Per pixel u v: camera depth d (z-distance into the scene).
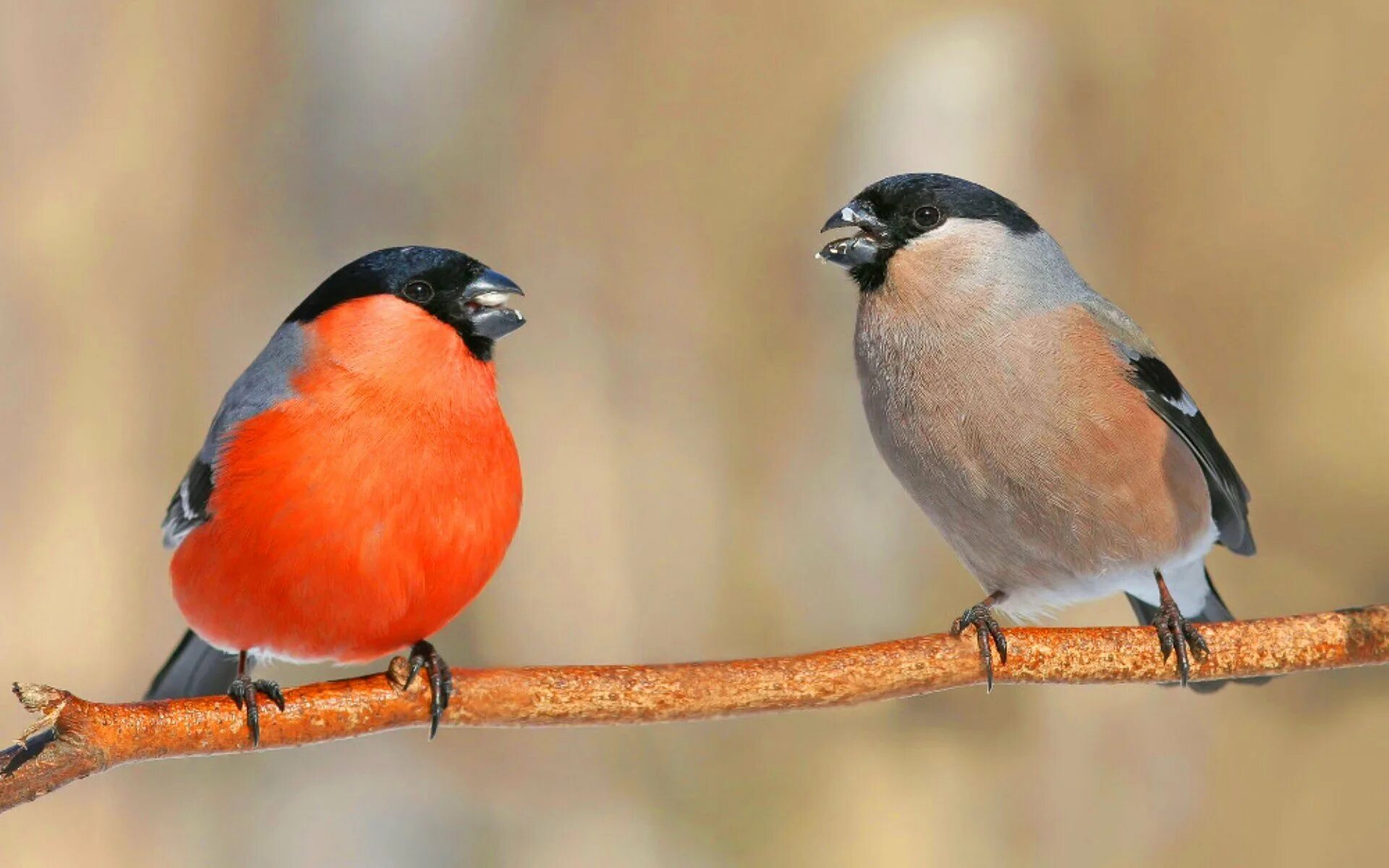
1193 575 8.59
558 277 15.20
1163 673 6.59
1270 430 14.11
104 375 13.51
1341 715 12.63
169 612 13.09
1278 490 13.95
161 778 11.98
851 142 14.67
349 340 6.59
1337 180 14.39
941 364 7.73
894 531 13.73
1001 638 6.48
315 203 15.65
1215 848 12.38
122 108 14.31
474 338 6.82
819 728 12.56
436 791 12.38
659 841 12.09
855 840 12.08
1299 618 6.70
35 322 13.45
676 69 15.47
